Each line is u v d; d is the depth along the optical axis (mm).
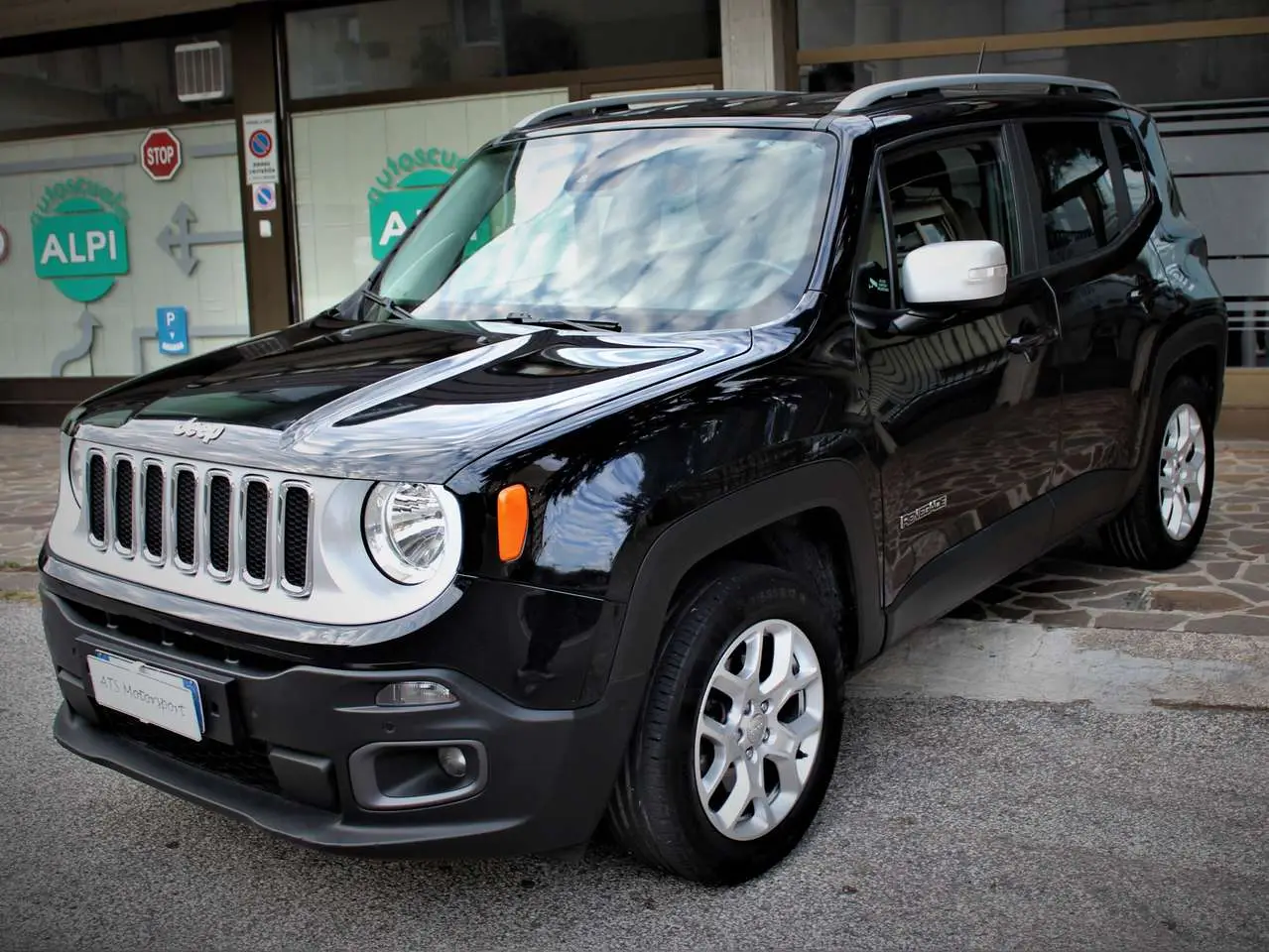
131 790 3482
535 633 2418
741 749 2820
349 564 2443
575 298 3363
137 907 2857
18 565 5879
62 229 10398
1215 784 3318
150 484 2768
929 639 4344
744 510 2727
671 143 3631
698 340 3031
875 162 3387
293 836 2488
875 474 3139
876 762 3506
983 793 3303
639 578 2512
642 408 2631
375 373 2883
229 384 2953
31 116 10305
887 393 3195
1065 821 3143
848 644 3248
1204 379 5148
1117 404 4312
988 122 3889
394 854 2451
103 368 10516
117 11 9594
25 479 8102
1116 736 3627
